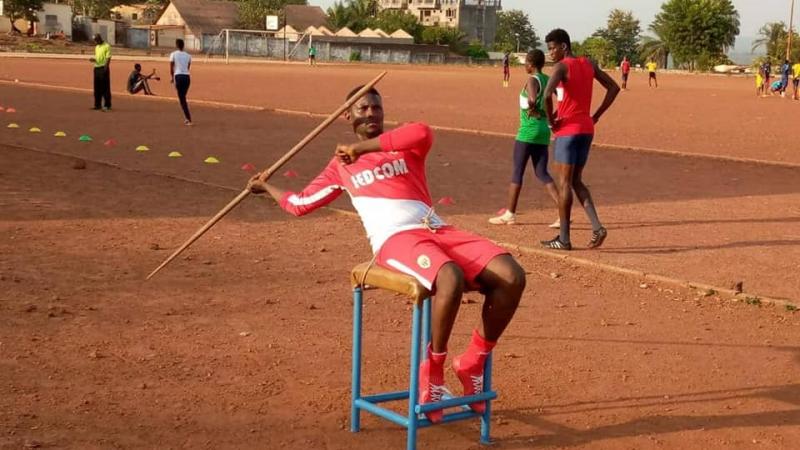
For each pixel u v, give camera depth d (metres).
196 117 23.38
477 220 11.10
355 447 4.83
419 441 4.93
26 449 4.58
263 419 5.13
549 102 9.25
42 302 7.04
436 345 4.63
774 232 10.88
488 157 17.08
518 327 6.99
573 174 9.60
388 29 120.44
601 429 5.17
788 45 92.19
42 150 15.36
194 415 5.14
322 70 63.50
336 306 7.36
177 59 20.95
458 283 4.50
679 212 12.07
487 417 4.89
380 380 5.79
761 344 6.79
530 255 9.40
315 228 10.24
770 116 30.39
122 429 4.90
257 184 5.36
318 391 5.57
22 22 97.12
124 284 7.67
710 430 5.20
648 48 125.88
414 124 4.75
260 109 26.25
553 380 5.91
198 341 6.36
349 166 4.97
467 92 40.06
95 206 10.91
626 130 23.97
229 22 111.50
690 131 24.02
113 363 5.87
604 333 6.92
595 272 8.78
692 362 6.34
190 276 8.02
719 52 111.75
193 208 11.05
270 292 7.66
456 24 158.12
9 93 28.91
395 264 4.67
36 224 9.77
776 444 5.04
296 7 118.12
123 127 20.17
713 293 8.07
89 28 98.62
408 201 4.85
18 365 5.72
